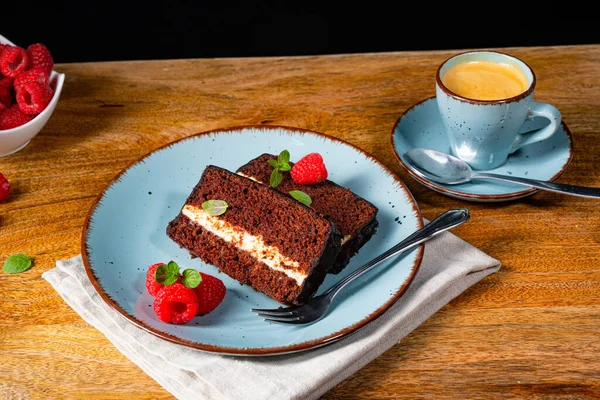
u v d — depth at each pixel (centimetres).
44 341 56
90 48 126
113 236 62
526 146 69
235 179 62
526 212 64
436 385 54
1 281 60
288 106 74
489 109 62
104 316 57
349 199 62
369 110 74
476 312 58
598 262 60
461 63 67
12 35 125
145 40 127
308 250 58
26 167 69
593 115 72
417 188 67
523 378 54
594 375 54
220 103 75
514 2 126
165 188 65
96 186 67
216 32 126
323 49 126
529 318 57
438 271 59
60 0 123
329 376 52
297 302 57
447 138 69
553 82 75
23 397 53
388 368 55
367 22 126
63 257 62
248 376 52
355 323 54
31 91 69
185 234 61
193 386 53
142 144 71
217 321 56
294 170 63
